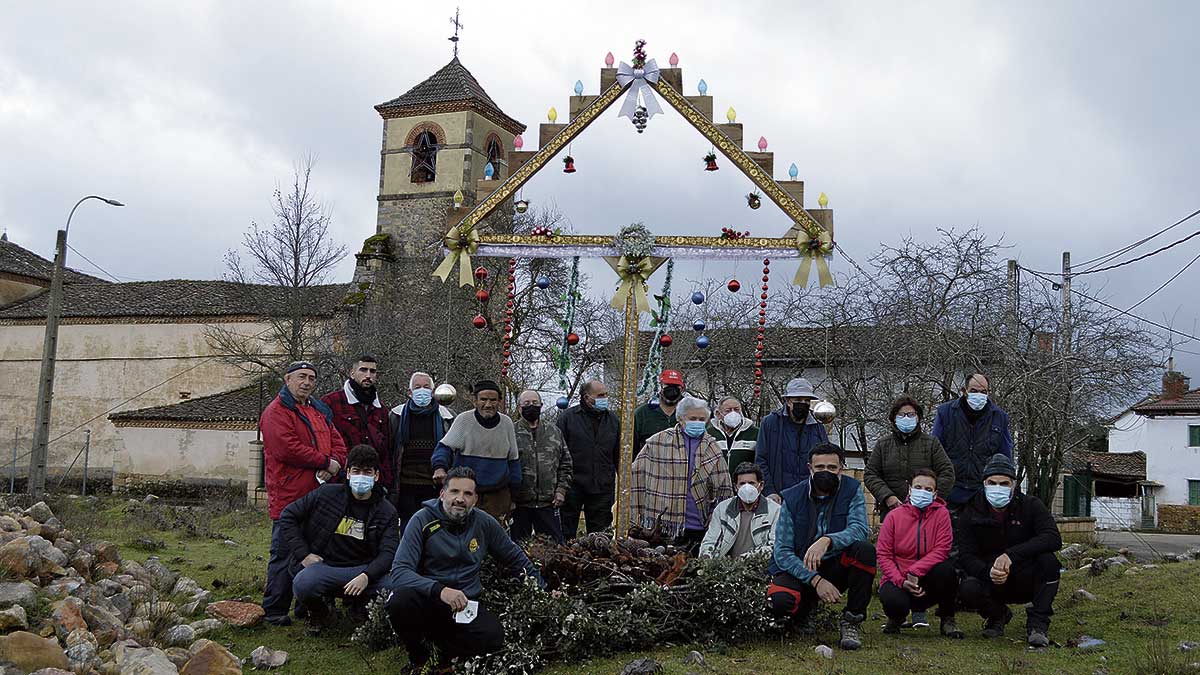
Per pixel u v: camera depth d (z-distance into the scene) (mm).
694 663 7074
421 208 40594
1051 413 15352
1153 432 45875
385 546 8266
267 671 7453
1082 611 8836
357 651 7898
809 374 23500
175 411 36500
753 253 10000
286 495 8844
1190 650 7258
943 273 17109
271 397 36688
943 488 8992
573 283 10430
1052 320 16969
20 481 41000
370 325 33906
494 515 9117
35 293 45250
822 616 8266
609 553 8211
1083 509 34844
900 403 9125
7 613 6992
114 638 7465
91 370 40844
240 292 40688
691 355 23422
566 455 9930
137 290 43031
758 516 8445
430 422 9953
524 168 10062
